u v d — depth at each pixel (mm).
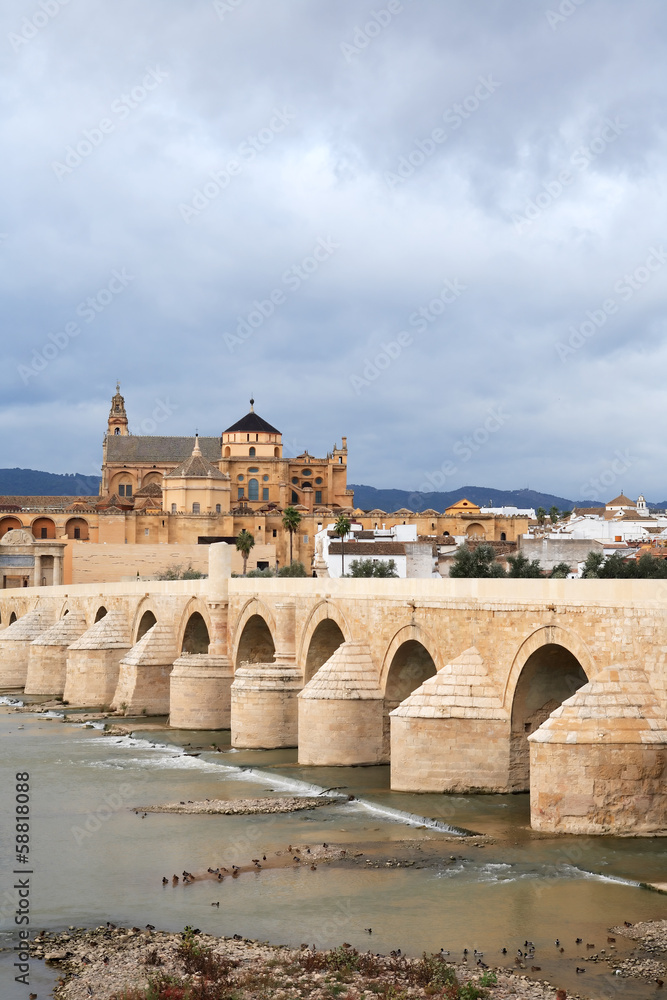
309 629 66938
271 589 73188
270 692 66438
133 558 188750
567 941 31703
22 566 184125
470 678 49562
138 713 86812
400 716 49969
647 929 32188
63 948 33281
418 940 32375
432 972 29781
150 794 54250
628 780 39531
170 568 190375
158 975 30625
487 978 29078
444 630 52438
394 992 28750
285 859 41156
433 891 36312
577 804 40156
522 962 30406
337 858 40750
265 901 36500
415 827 44344
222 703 77625
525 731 48594
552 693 48656
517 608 47469
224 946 32750
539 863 37969
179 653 88125
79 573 185250
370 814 47250
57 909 36719
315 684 59000
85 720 84875
